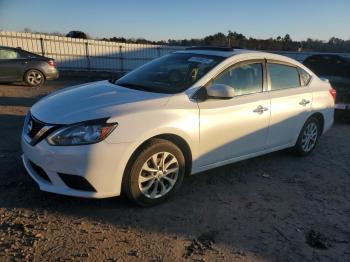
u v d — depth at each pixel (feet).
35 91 42.37
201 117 14.17
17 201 13.12
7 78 45.44
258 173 17.75
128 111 12.57
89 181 11.99
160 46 91.04
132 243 11.23
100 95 13.80
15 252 10.33
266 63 17.33
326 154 21.76
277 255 11.32
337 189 16.69
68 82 58.18
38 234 11.23
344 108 30.99
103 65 83.92
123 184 12.68
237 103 15.51
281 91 17.89
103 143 11.89
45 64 47.85
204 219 13.00
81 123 11.93
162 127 12.96
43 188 12.50
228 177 16.92
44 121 12.39
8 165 16.22
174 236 11.80
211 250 11.23
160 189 13.62
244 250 11.41
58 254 10.41
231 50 16.93
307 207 14.66
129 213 12.92
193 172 14.62
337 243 12.28
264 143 17.28
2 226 11.53
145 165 12.90
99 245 10.98
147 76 16.07
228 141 15.39
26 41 73.15
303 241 12.21
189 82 14.71
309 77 19.99
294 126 18.83
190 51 17.51
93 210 12.90
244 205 14.32
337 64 32.94
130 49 86.94
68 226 11.84
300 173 18.24
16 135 21.27
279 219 13.50
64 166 11.87
